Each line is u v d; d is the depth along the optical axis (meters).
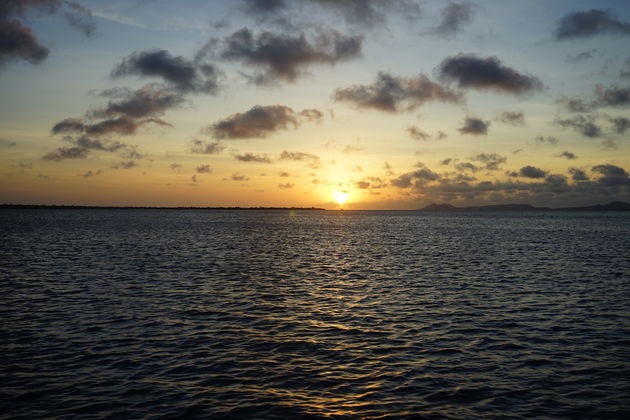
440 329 21.17
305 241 79.38
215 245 68.62
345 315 23.88
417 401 13.38
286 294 29.61
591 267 43.34
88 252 55.06
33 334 19.91
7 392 13.80
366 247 67.00
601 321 22.56
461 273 39.53
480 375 15.42
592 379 15.07
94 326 21.31
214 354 17.50
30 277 35.41
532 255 54.81
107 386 14.33
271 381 14.84
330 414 12.50
